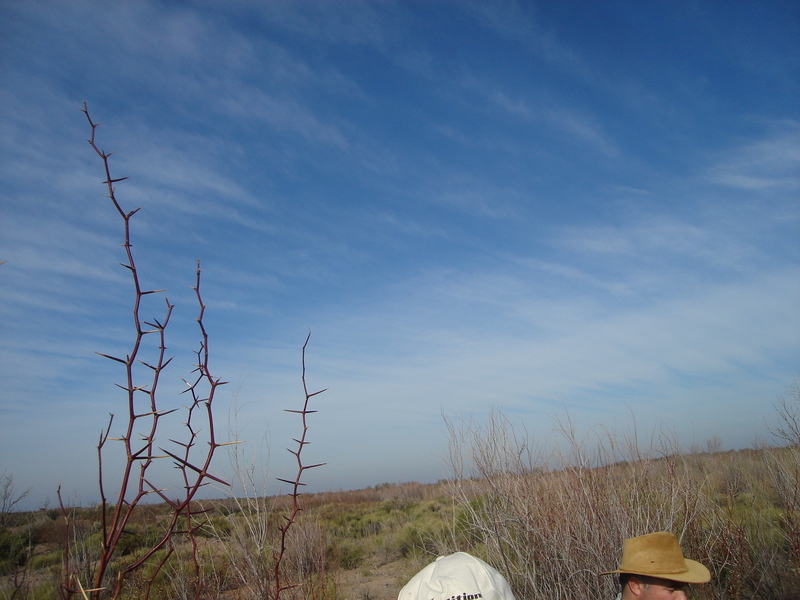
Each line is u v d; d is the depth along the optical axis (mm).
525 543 5879
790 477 7293
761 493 8219
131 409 1325
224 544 4535
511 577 5688
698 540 6117
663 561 2857
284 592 5062
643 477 6465
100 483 1277
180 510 1367
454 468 6418
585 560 5559
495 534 5984
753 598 5621
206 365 1554
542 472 6461
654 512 6023
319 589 5676
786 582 5707
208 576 4168
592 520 5703
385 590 8414
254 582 4176
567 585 5500
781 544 6594
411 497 23219
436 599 2250
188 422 1505
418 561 8930
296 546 6055
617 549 5547
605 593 5371
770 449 8430
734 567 5754
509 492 6062
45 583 4965
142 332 1368
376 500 25547
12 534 5160
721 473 8961
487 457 6301
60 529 8898
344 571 9570
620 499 6121
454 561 2457
